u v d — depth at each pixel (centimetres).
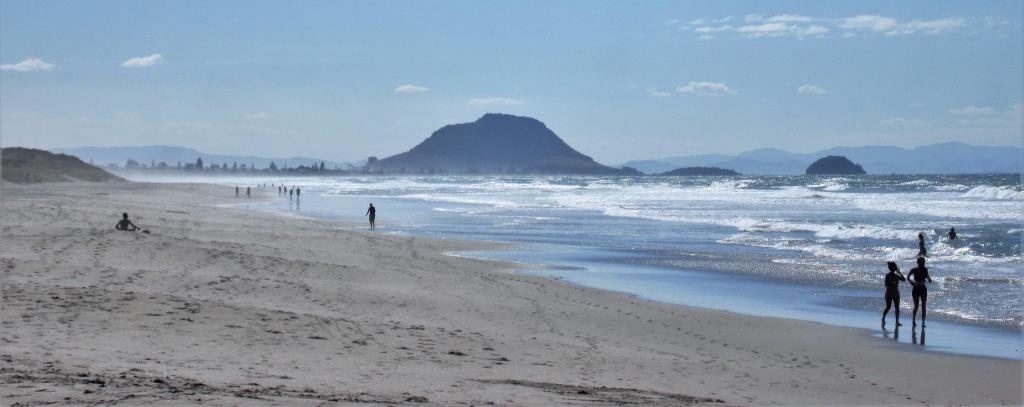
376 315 1473
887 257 2900
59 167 15850
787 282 2327
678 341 1445
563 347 1288
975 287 2180
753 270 2586
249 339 1170
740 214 5428
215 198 8238
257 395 785
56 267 1730
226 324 1259
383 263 2427
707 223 4619
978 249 3069
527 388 940
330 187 15612
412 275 2108
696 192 10338
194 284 1655
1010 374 1239
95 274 1680
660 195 9306
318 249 2741
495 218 5209
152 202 6212
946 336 1559
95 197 6888
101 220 3506
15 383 781
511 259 2892
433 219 5109
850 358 1352
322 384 890
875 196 8000
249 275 1856
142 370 907
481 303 1725
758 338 1513
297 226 3903
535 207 6644
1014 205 5866
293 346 1144
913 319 1583
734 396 999
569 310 1714
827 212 5525
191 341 1131
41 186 11475
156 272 1778
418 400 817
